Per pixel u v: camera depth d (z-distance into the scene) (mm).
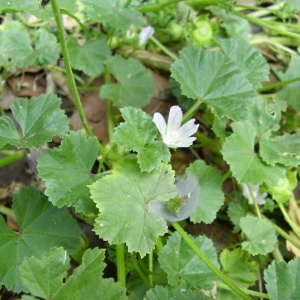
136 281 142
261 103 152
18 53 166
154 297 117
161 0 186
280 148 147
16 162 164
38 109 131
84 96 181
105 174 129
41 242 130
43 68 182
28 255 127
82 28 182
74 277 104
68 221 134
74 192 125
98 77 187
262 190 156
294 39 200
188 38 188
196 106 140
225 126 154
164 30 191
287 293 122
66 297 102
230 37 193
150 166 122
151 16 191
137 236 118
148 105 183
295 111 178
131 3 174
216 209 142
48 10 136
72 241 133
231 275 143
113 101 166
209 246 133
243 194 160
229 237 163
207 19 184
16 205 132
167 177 123
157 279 142
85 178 128
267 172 144
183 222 161
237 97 140
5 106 176
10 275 123
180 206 127
